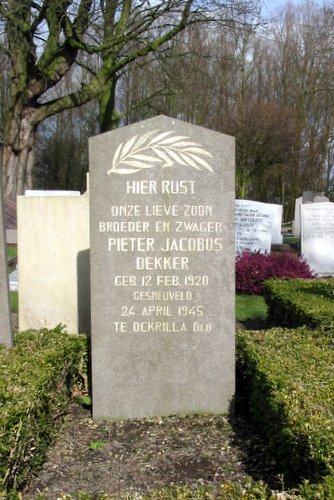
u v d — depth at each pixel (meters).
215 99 34.62
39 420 3.99
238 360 5.18
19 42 18.48
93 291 4.84
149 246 4.84
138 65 20.36
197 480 3.79
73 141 38.94
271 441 3.89
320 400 3.52
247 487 2.68
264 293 8.88
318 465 2.92
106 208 4.79
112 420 4.92
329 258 14.02
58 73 19.94
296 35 35.81
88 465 4.04
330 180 38.09
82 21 18.81
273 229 19.95
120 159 4.78
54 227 6.85
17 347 4.89
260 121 32.12
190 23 18.50
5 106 31.45
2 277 5.02
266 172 34.06
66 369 5.11
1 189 5.04
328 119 36.28
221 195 4.86
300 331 5.56
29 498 3.56
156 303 4.88
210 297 4.90
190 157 4.82
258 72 36.88
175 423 4.81
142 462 4.09
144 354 4.90
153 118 4.79
